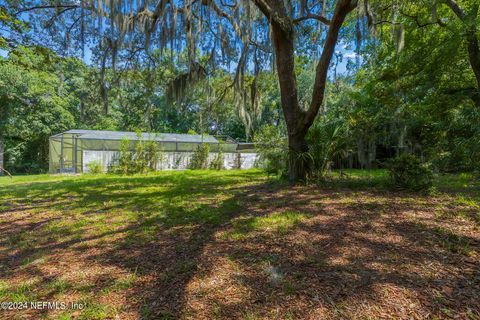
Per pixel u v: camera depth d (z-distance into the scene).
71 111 21.05
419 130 8.39
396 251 2.07
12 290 1.69
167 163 13.76
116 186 6.66
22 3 6.31
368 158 9.09
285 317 1.34
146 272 1.90
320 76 5.11
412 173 4.47
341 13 4.62
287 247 2.23
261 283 1.68
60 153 14.66
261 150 9.25
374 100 8.88
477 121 6.41
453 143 6.78
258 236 2.53
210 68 6.66
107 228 3.04
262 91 8.05
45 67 7.90
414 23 7.79
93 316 1.40
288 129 5.80
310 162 5.64
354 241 2.30
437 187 4.69
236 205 3.94
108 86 6.88
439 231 2.44
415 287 1.56
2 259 2.24
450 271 1.73
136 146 11.98
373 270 1.78
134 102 10.91
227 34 6.10
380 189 4.70
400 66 8.40
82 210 4.02
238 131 23.55
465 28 6.39
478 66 6.92
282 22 5.27
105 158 13.09
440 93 8.09
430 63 7.88
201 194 5.09
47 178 10.30
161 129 22.19
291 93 5.70
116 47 5.41
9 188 6.78
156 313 1.41
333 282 1.65
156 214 3.61
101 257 2.20
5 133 17.81
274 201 4.09
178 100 6.83
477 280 1.61
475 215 2.88
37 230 3.04
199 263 2.00
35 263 2.11
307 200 4.04
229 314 1.38
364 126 8.69
